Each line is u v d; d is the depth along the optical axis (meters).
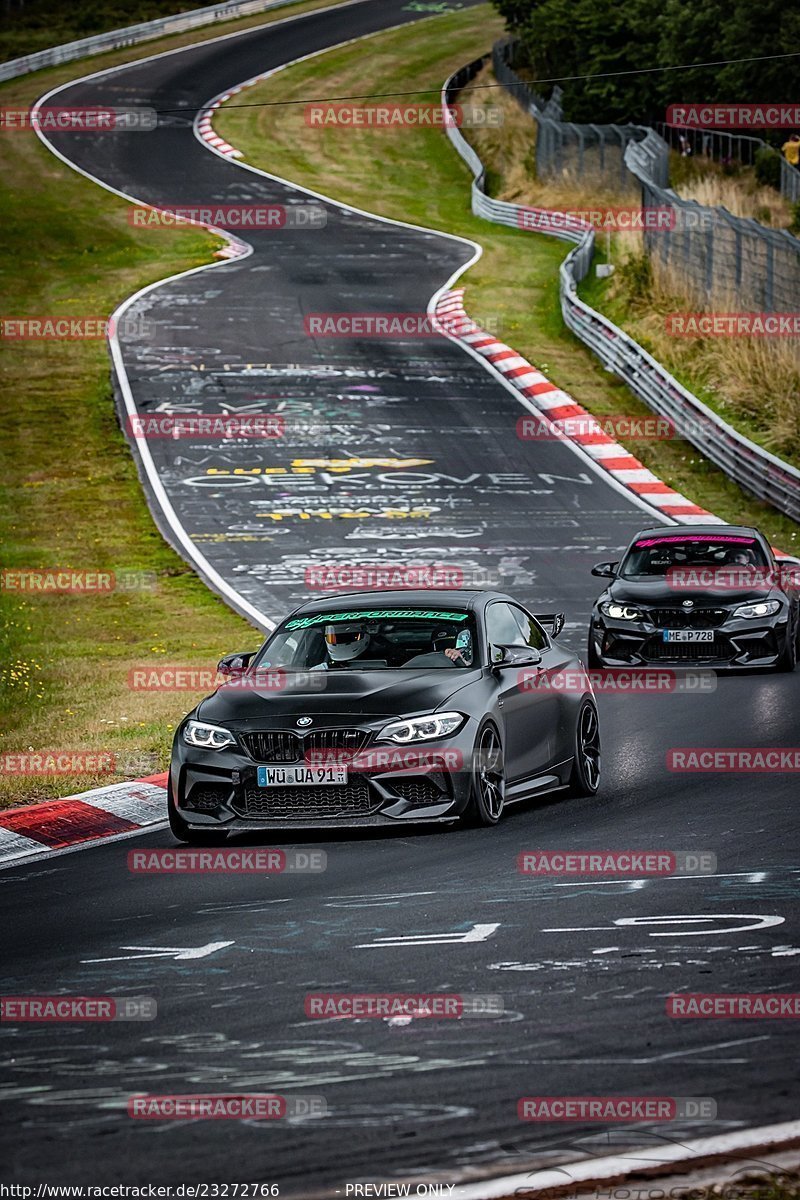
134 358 150.00
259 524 103.25
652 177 194.62
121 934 29.39
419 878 32.88
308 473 115.94
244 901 31.64
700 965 25.31
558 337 158.12
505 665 39.81
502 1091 19.77
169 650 73.75
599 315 150.88
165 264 193.50
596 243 188.00
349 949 27.27
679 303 153.00
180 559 95.69
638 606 64.81
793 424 120.06
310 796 36.91
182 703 58.91
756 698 57.34
